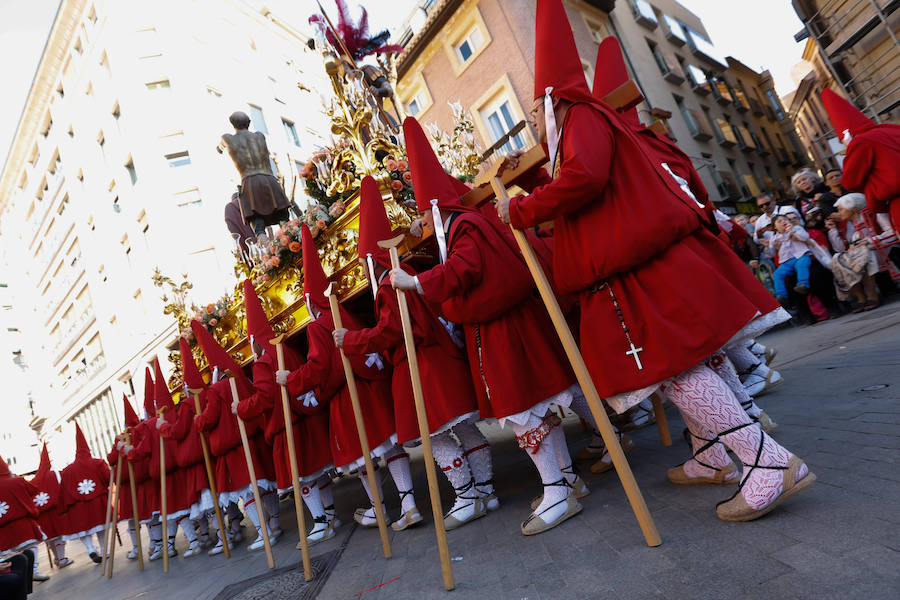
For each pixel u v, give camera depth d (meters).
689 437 2.82
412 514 3.78
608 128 2.18
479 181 2.67
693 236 2.15
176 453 5.92
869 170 3.93
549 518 2.67
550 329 2.88
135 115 19.38
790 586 1.48
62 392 32.84
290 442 3.71
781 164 28.36
